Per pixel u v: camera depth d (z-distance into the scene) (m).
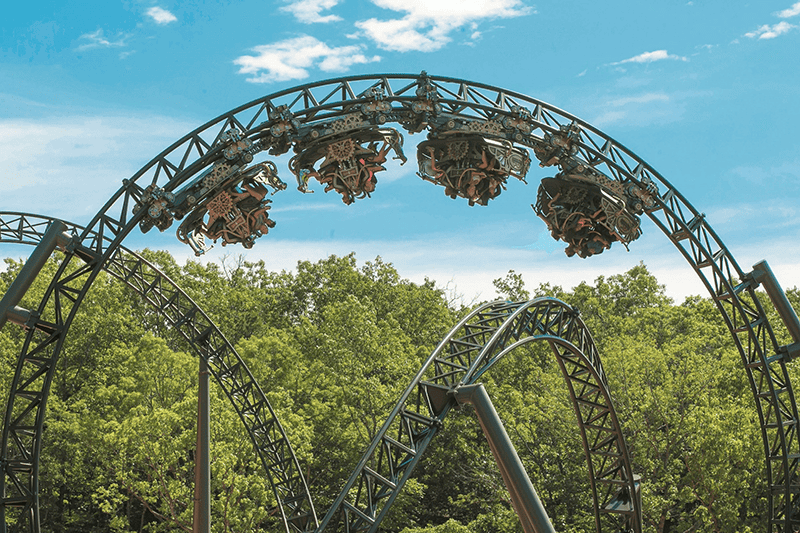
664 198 19.98
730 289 20.50
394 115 17.80
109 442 42.97
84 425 45.50
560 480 47.69
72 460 50.22
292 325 80.19
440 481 63.31
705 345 60.97
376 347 52.25
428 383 21.02
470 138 18.12
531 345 64.06
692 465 41.97
